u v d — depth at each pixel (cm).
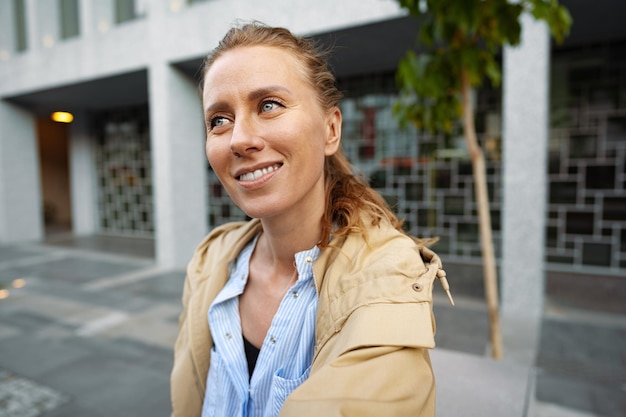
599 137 669
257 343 88
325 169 88
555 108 696
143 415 297
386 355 60
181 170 773
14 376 357
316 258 80
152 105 764
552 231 713
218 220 978
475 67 228
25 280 712
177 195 768
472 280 640
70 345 427
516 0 440
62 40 955
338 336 67
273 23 629
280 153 69
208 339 97
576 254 697
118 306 561
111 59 822
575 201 693
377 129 826
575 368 357
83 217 1273
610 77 656
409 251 72
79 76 883
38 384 342
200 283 103
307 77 72
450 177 773
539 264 484
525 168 483
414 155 799
